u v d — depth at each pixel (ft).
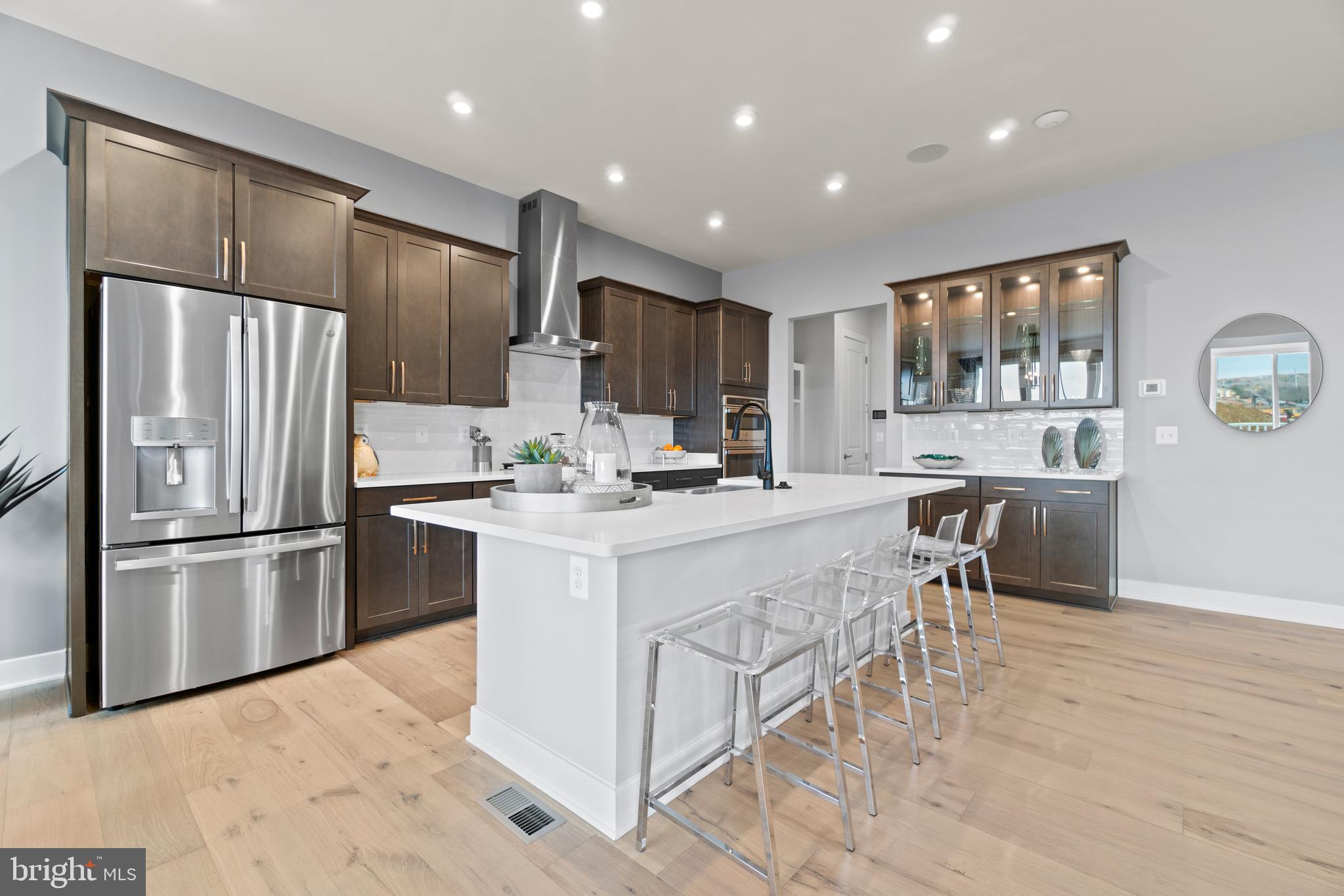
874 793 5.72
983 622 11.46
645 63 9.24
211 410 8.27
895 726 7.40
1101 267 12.86
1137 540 13.14
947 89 9.88
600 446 7.23
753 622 5.32
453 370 12.40
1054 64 9.23
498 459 14.24
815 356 23.03
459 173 13.08
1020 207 14.62
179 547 8.02
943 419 15.85
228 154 8.51
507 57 9.10
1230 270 12.12
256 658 8.71
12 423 8.36
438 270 12.17
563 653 5.92
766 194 14.12
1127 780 6.19
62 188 8.70
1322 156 11.28
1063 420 14.17
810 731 7.33
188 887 4.66
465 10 8.07
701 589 6.42
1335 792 5.96
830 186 13.62
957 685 8.61
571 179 13.35
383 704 7.99
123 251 7.69
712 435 18.11
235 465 8.48
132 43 8.79
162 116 9.45
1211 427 12.34
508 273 13.44
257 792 5.94
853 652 5.70
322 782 6.15
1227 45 8.76
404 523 10.68
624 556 5.48
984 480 13.50
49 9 8.08
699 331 18.47
